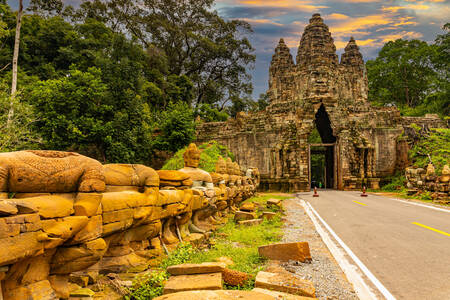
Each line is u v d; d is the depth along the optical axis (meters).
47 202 3.40
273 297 3.74
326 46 39.12
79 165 3.96
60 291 3.68
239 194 16.09
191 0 53.38
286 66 41.00
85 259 3.75
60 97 25.64
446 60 47.84
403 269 6.02
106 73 30.69
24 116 17.53
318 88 37.44
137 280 4.82
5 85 18.30
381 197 25.20
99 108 28.02
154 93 43.97
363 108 38.72
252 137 38.06
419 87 57.34
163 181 7.98
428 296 4.73
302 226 11.17
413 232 9.68
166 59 49.66
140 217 5.31
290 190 34.97
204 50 55.91
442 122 38.59
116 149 27.53
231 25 57.00
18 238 2.86
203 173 10.31
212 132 41.66
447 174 20.28
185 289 4.26
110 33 44.78
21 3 21.78
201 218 10.09
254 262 6.47
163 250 6.48
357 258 6.81
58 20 41.72
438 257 6.84
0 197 3.31
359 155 37.03
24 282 3.25
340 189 36.81
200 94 60.91
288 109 37.72
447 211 15.14
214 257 6.61
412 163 35.16
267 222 11.70
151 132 35.84
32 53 39.69
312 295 4.41
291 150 36.19
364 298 4.66
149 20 51.75
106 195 4.67
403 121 38.75
